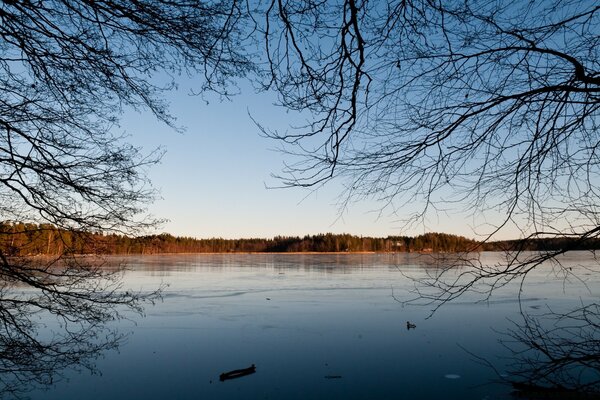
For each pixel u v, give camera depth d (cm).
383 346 1469
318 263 7444
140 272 5062
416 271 5116
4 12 350
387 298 2691
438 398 991
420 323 1838
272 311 2219
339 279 4194
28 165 451
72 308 530
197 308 2322
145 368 1223
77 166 469
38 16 354
